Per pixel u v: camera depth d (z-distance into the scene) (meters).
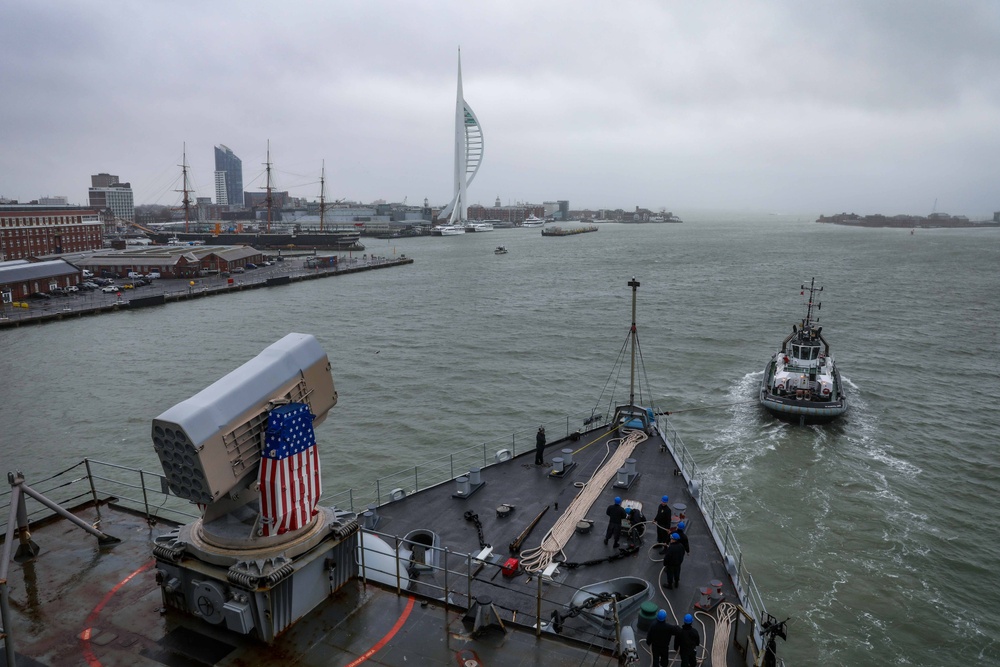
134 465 38.97
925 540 30.05
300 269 152.75
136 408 49.94
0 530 29.58
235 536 10.34
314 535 10.77
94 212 184.38
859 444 41.50
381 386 54.88
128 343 74.69
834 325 81.31
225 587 10.08
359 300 107.94
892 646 23.34
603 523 19.12
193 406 9.45
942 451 40.53
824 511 32.72
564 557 17.17
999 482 36.22
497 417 47.09
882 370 59.94
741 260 178.00
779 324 81.50
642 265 164.88
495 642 10.55
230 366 63.38
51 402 51.66
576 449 25.03
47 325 86.31
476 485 21.66
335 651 10.10
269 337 77.31
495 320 86.75
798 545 29.59
